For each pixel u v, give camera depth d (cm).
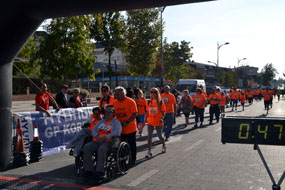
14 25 530
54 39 2881
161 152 764
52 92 3766
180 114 1859
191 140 952
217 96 1438
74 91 884
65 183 509
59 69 2947
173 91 1731
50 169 606
